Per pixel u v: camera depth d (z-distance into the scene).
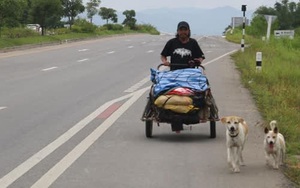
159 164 8.20
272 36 43.78
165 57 10.80
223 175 7.61
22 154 8.73
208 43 51.19
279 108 12.74
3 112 12.77
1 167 7.91
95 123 11.55
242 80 19.80
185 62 10.70
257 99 15.04
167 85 10.08
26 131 10.59
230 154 8.00
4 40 40.66
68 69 24.52
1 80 19.70
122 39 60.41
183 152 9.02
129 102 14.60
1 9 42.94
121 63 28.03
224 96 15.83
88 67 25.66
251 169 7.95
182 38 10.71
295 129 10.35
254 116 12.48
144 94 16.27
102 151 9.02
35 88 17.50
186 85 10.08
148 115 10.12
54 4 54.53
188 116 9.91
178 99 9.84
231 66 26.33
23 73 22.41
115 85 18.52
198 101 9.91
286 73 20.08
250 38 52.62
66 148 9.19
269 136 7.91
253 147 9.39
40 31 56.31
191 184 7.15
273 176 7.57
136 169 7.89
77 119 11.98
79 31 64.69
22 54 34.34
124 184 7.13
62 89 17.31
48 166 8.00
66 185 7.06
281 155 8.19
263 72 20.05
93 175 7.55
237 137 7.88
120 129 10.96
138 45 46.50
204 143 9.77
